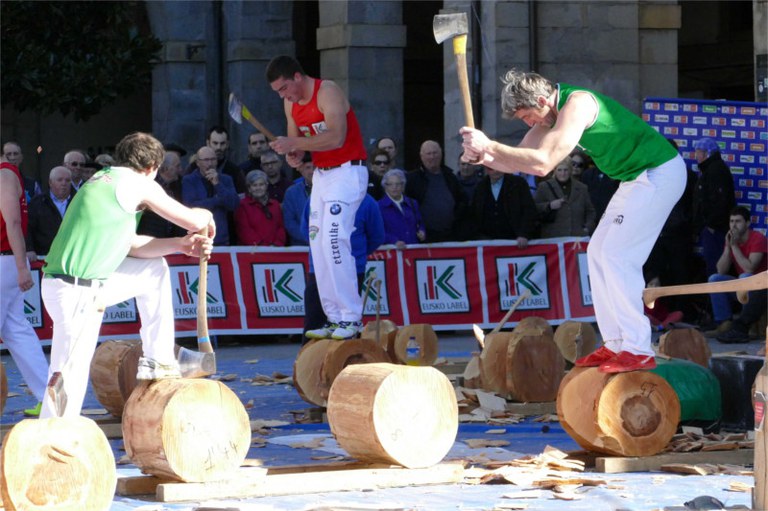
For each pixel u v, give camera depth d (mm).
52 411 7848
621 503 7340
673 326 17828
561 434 10430
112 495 7141
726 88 34031
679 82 34375
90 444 7066
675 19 21844
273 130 26750
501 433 10516
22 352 11266
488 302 18328
